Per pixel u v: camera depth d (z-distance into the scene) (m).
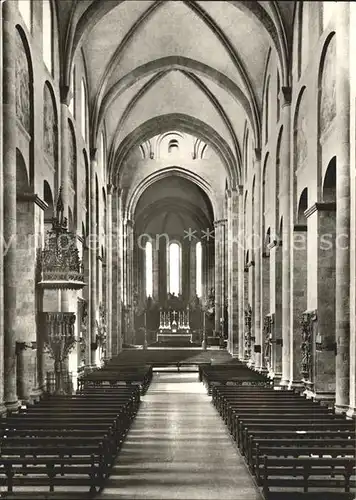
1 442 12.00
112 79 36.31
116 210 46.66
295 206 25.95
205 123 45.38
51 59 25.62
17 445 12.13
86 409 16.28
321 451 11.41
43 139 23.48
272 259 30.53
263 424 14.01
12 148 17.91
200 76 41.00
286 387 25.77
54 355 22.39
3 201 17.67
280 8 26.22
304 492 10.98
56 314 22.33
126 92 41.59
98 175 38.41
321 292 21.61
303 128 24.77
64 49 26.73
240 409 16.58
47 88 24.55
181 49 36.00
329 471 11.20
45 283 21.56
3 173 17.70
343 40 18.27
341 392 18.00
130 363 39.06
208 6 31.84
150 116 45.22
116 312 46.75
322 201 21.78
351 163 18.05
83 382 27.00
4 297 17.64
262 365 33.28
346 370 18.00
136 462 14.30
